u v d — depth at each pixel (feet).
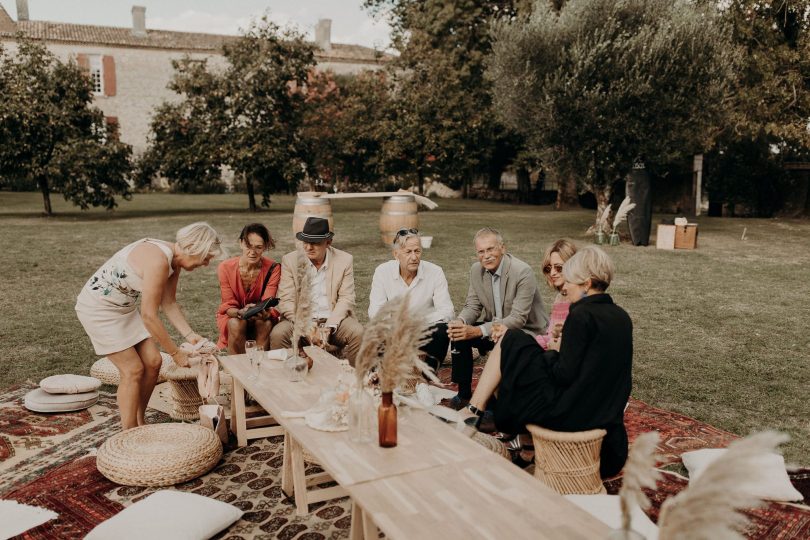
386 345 8.41
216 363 13.10
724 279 31.60
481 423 12.36
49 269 33.22
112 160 65.67
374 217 66.23
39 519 9.77
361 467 7.86
